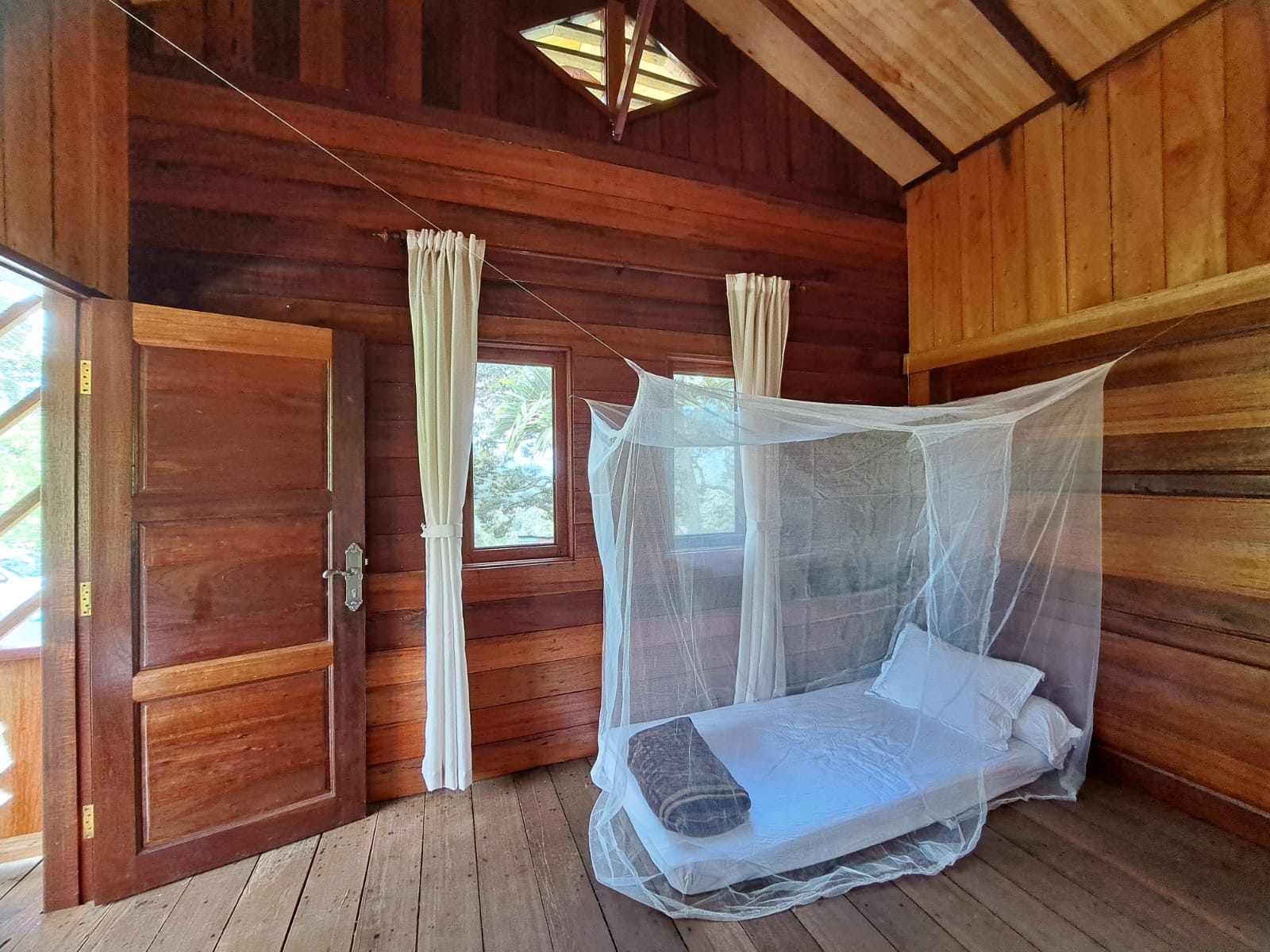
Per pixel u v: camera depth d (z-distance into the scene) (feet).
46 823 5.66
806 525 7.23
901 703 7.43
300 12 7.25
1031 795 7.19
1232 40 6.56
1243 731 6.52
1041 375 8.87
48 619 5.68
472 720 7.95
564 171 8.43
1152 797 7.30
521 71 8.23
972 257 9.80
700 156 9.32
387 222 7.56
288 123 7.08
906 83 9.05
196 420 6.24
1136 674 7.54
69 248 5.89
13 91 5.38
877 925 5.31
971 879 5.86
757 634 6.98
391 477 7.59
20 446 7.32
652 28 9.01
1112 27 7.38
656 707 6.52
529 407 8.42
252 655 6.48
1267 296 6.24
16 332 7.36
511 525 8.34
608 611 6.86
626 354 8.84
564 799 7.48
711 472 6.58
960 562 7.22
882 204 10.85
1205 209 6.84
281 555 6.68
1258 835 6.36
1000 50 8.10
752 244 9.72
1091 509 7.20
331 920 5.48
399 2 7.65
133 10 6.57
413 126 7.67
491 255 8.05
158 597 6.03
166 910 5.62
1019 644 7.88
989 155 9.46
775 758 6.73
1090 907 5.49
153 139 6.66
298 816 6.68
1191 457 7.04
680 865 5.48
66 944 5.23
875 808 6.10
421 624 7.68
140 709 5.94
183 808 6.10
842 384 10.50
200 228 6.82
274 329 6.64
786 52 9.39
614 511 6.68
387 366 7.58
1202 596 6.91
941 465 7.14
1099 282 7.99
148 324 6.01
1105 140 7.87
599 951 5.10
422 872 6.12
